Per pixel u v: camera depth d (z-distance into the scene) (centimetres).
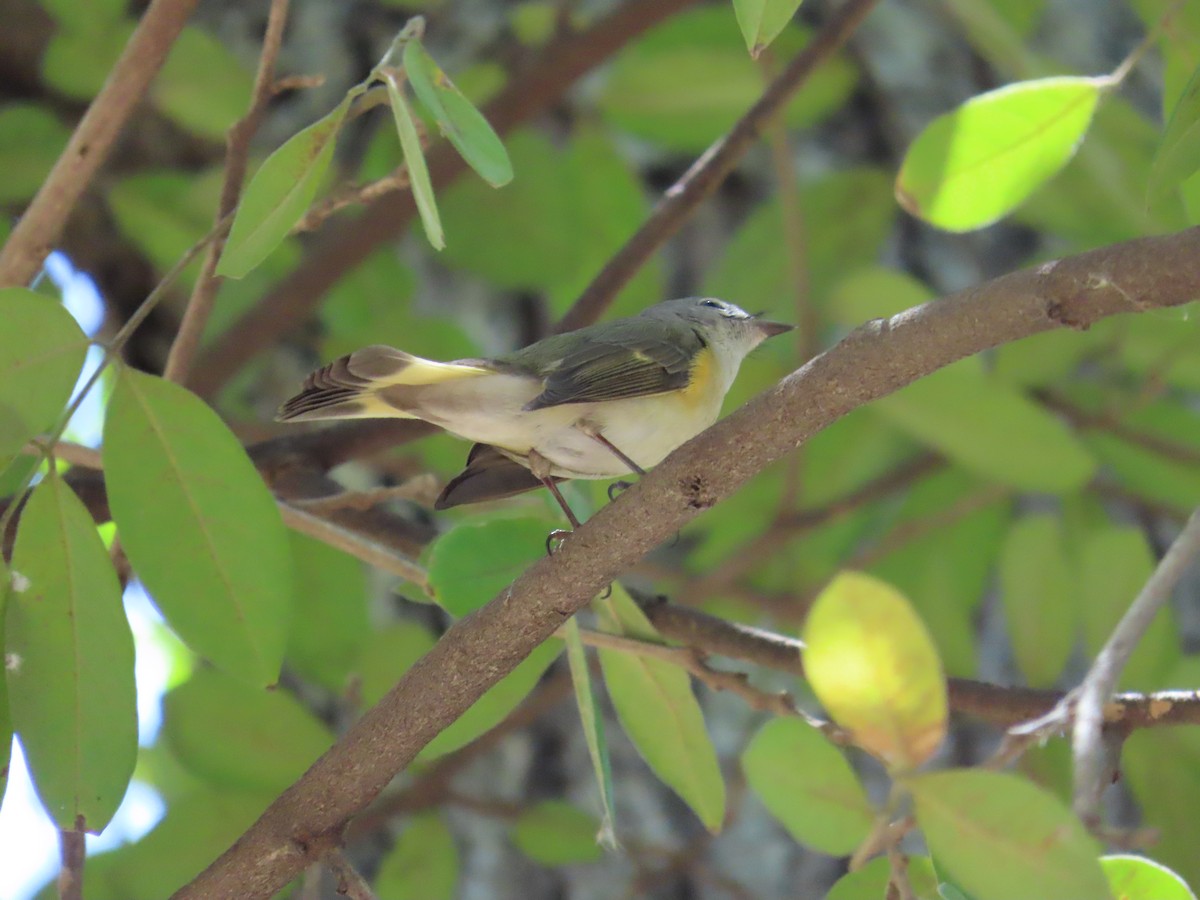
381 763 504
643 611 624
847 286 746
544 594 478
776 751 454
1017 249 975
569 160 911
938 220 568
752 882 856
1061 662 752
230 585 498
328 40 1058
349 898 505
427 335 911
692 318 754
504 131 881
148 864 748
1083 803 375
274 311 877
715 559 941
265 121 1038
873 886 452
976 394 746
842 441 877
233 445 496
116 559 638
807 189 864
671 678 565
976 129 544
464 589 559
